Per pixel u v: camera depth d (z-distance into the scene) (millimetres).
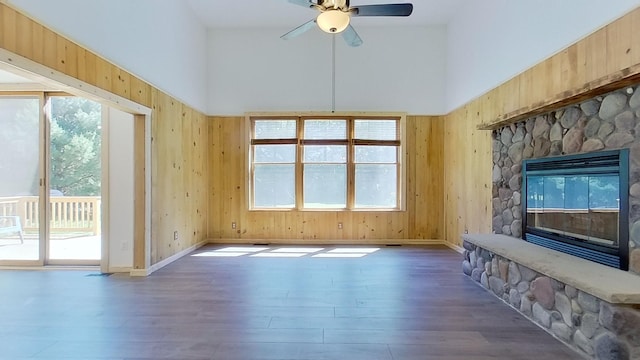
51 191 4738
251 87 6375
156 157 4523
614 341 2068
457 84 5773
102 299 3418
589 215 2877
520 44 3982
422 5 5531
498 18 4453
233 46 6367
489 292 3602
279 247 5977
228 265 4742
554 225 3318
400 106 6332
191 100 5684
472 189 5211
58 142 4750
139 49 4133
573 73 3158
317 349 2418
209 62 6363
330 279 4074
